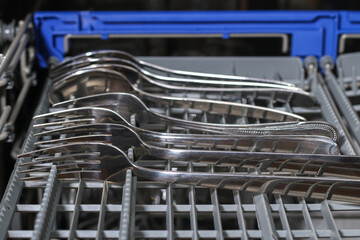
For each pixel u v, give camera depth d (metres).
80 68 0.81
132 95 0.73
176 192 0.82
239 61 0.92
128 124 0.69
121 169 0.62
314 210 0.62
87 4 1.34
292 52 0.96
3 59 0.72
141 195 0.80
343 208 0.62
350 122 0.79
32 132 0.74
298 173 0.66
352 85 0.88
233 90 0.80
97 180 0.64
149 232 0.57
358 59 0.93
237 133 0.71
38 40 0.95
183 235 0.57
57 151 0.64
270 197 0.71
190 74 0.85
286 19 0.95
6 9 1.10
